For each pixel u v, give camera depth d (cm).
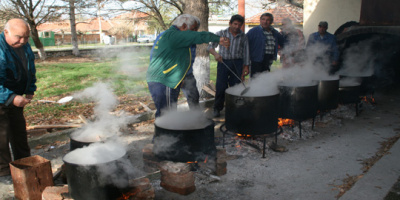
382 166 284
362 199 230
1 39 257
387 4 594
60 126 435
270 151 337
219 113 485
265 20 470
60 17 1711
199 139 246
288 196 245
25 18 1531
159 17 1045
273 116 305
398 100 584
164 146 252
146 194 223
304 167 298
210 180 268
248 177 278
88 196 197
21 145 298
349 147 350
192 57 354
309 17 802
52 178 243
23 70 277
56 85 852
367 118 469
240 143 351
